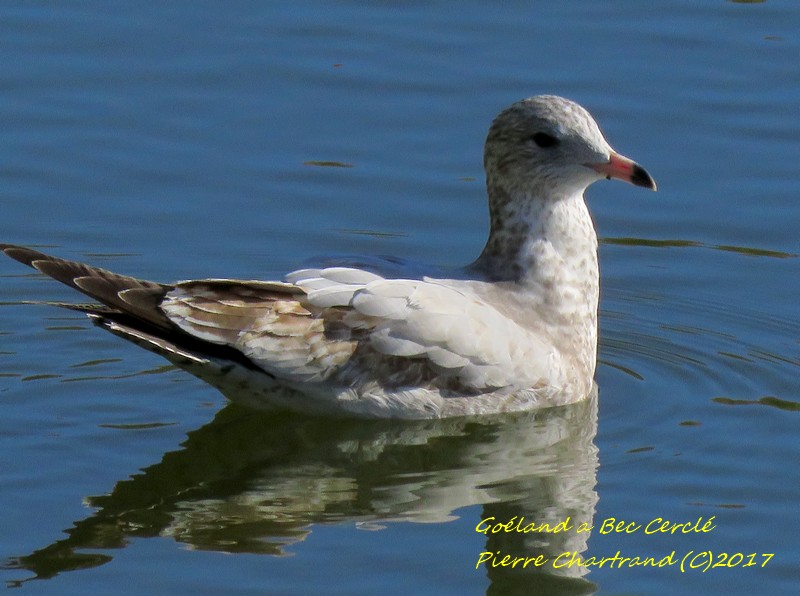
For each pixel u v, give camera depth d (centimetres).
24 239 1727
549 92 1933
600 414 1441
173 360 1354
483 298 1408
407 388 1373
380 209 1789
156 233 1747
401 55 2012
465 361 1362
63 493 1288
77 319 1598
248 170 1839
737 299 1664
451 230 1759
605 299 1675
